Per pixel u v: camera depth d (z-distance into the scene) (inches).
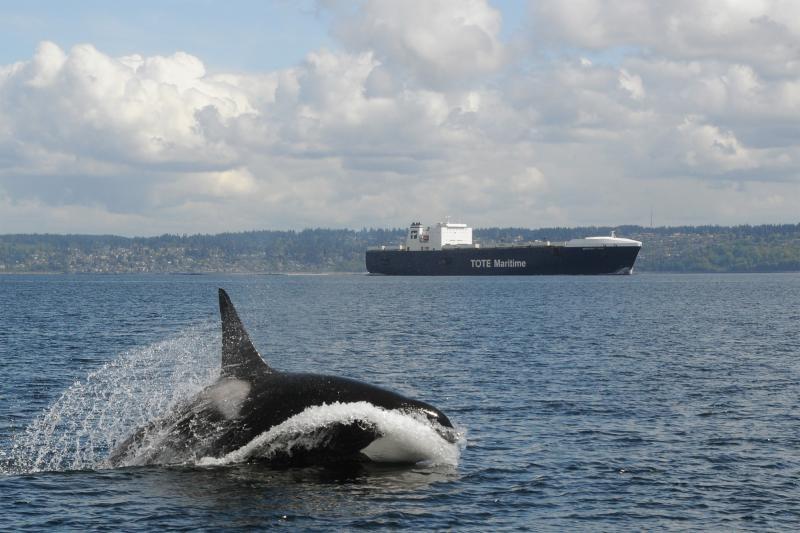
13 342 3836.1
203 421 1395.2
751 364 3014.3
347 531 1112.8
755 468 1451.8
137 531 1106.1
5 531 1110.4
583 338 4141.2
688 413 1967.3
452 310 6958.7
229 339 1429.6
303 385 1378.0
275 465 1364.4
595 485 1337.4
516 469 1416.1
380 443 1365.7
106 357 3270.2
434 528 1133.7
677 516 1197.7
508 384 2456.9
